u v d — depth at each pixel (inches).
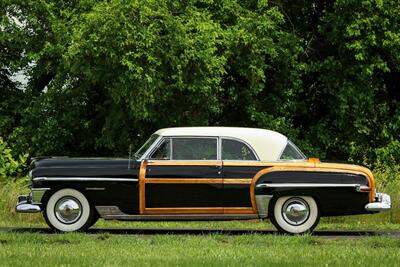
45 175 525.7
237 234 542.0
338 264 362.0
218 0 908.0
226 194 522.3
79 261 363.9
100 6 797.9
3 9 943.0
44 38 938.7
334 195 521.0
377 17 887.1
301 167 523.2
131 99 789.9
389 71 910.4
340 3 887.1
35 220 647.8
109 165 527.5
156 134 537.3
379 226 624.7
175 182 522.3
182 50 808.9
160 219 527.8
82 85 895.7
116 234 533.0
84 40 789.9
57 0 927.0
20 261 363.9
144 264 354.6
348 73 924.6
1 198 665.6
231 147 527.5
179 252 404.2
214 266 350.9
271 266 353.1
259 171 522.9
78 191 527.5
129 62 773.3
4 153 830.5
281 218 522.9
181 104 861.8
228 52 874.1
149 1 795.4
